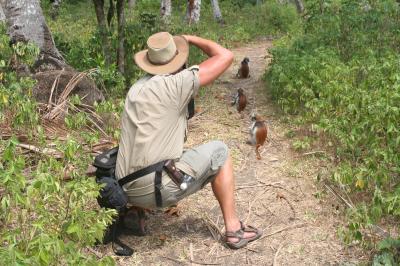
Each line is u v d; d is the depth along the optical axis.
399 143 4.77
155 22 11.52
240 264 3.99
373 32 8.86
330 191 4.97
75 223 3.21
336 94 6.32
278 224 4.52
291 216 4.64
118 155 3.95
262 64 11.90
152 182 3.79
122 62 8.45
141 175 3.80
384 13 9.73
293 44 9.94
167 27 12.57
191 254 4.11
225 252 4.14
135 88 3.98
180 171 3.86
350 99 6.01
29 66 7.21
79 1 24.25
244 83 9.66
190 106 4.09
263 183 5.31
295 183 5.27
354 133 5.36
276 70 7.88
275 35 17.59
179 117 3.92
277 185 5.25
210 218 4.63
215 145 4.04
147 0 23.64
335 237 4.26
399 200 3.99
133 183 3.84
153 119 3.81
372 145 5.19
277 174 5.50
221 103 8.12
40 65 7.34
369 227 4.12
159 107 3.82
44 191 3.31
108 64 8.48
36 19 7.52
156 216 4.68
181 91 3.83
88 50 8.98
